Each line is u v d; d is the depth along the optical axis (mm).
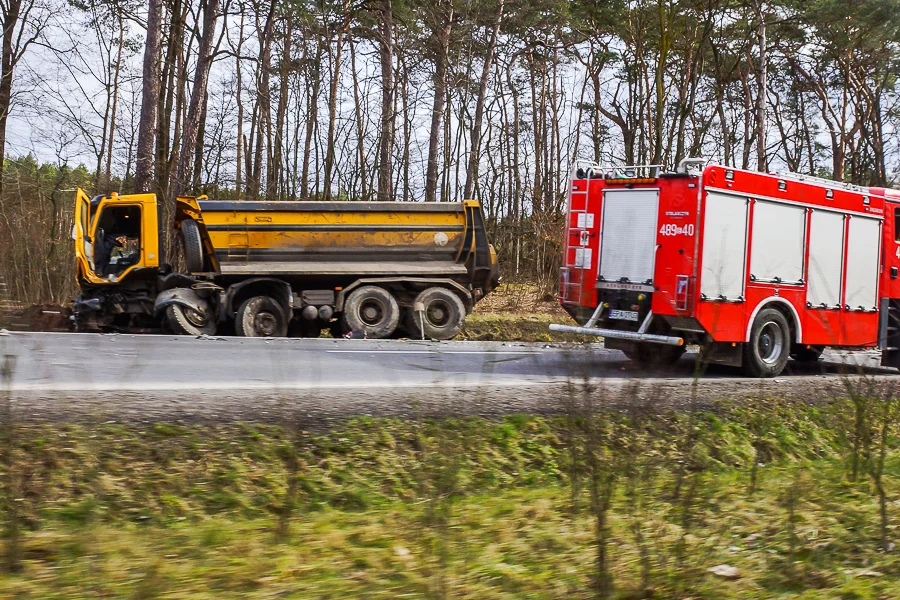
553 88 44375
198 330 16094
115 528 5051
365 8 30359
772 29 32500
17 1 29781
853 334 13188
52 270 18531
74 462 5621
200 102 23328
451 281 17578
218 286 16297
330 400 7785
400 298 17688
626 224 12086
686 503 4973
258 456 6281
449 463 5797
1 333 10688
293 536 4961
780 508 5836
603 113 40625
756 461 6742
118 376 8828
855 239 13203
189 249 16328
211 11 23406
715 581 4281
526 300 26016
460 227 17547
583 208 12539
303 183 37094
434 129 30766
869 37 31562
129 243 16781
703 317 11336
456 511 5574
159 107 26750
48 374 8555
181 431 6426
